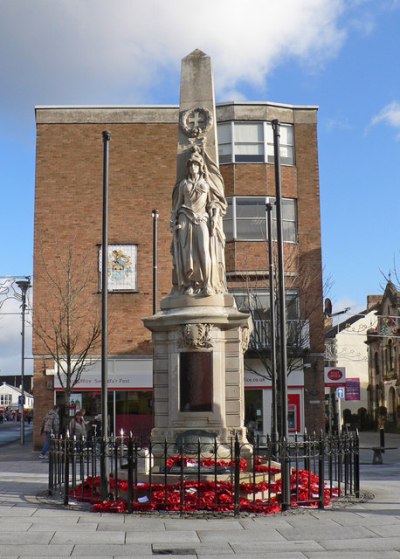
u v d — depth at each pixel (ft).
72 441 40.93
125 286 101.24
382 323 176.55
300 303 102.01
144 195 102.73
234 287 102.68
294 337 96.17
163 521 33.53
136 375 99.66
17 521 33.42
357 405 213.66
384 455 92.12
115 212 102.32
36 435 97.45
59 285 96.68
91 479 41.86
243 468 41.98
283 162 106.11
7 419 318.65
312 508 37.32
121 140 103.40
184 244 49.01
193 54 53.11
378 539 29.35
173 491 37.96
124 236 101.96
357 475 41.60
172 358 47.03
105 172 43.60
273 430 62.44
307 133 107.04
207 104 52.21
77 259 101.40
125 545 28.22
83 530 31.24
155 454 44.24
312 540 29.22
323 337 102.17
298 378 100.94
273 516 34.96
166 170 103.19
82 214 102.12
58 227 101.81
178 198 50.44
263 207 104.37
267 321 99.50
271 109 106.42
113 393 99.35
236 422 46.26
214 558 25.94
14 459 81.15
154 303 69.51
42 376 98.94
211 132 51.83
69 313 91.56
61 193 102.37
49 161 102.78
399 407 183.32
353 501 39.75
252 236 103.60
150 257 101.96
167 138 103.71
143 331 100.73
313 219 105.29
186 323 46.60
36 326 97.81
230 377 46.75
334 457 49.70
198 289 48.60
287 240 104.37
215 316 46.55
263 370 100.73
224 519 34.09
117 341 100.42
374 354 205.57
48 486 45.47
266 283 102.73
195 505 36.17
